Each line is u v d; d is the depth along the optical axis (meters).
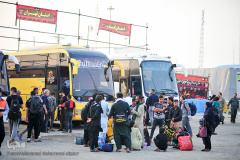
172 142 13.63
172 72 24.50
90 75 19.72
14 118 12.62
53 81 19.84
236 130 20.14
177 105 13.59
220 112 24.16
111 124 13.85
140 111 12.82
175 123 13.65
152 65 23.92
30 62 21.34
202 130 12.42
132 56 24.34
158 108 14.43
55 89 19.67
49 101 17.50
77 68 18.05
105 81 20.23
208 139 12.51
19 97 12.81
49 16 26.88
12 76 22.27
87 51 20.25
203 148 13.23
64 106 17.47
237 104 25.55
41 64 20.69
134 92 23.02
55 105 17.92
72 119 18.84
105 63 20.47
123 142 11.97
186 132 13.03
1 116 10.40
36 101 13.45
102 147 11.78
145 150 12.41
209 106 12.61
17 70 16.44
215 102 21.06
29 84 21.17
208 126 12.43
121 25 30.66
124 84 23.22
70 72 19.05
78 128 20.02
